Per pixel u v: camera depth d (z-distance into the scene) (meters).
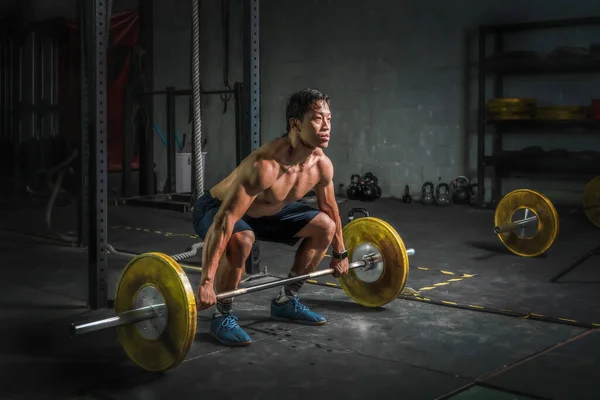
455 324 3.07
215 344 2.80
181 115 9.89
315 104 2.57
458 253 4.92
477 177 7.70
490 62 7.33
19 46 8.64
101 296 3.43
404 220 6.64
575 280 4.00
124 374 2.47
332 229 3.00
